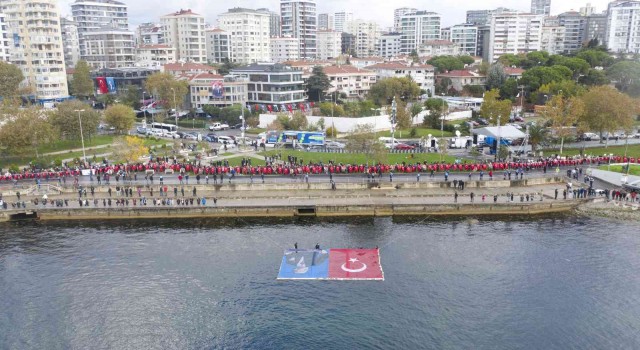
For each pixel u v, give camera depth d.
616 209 104.12
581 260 84.94
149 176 120.19
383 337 66.56
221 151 144.50
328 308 73.00
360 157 134.00
